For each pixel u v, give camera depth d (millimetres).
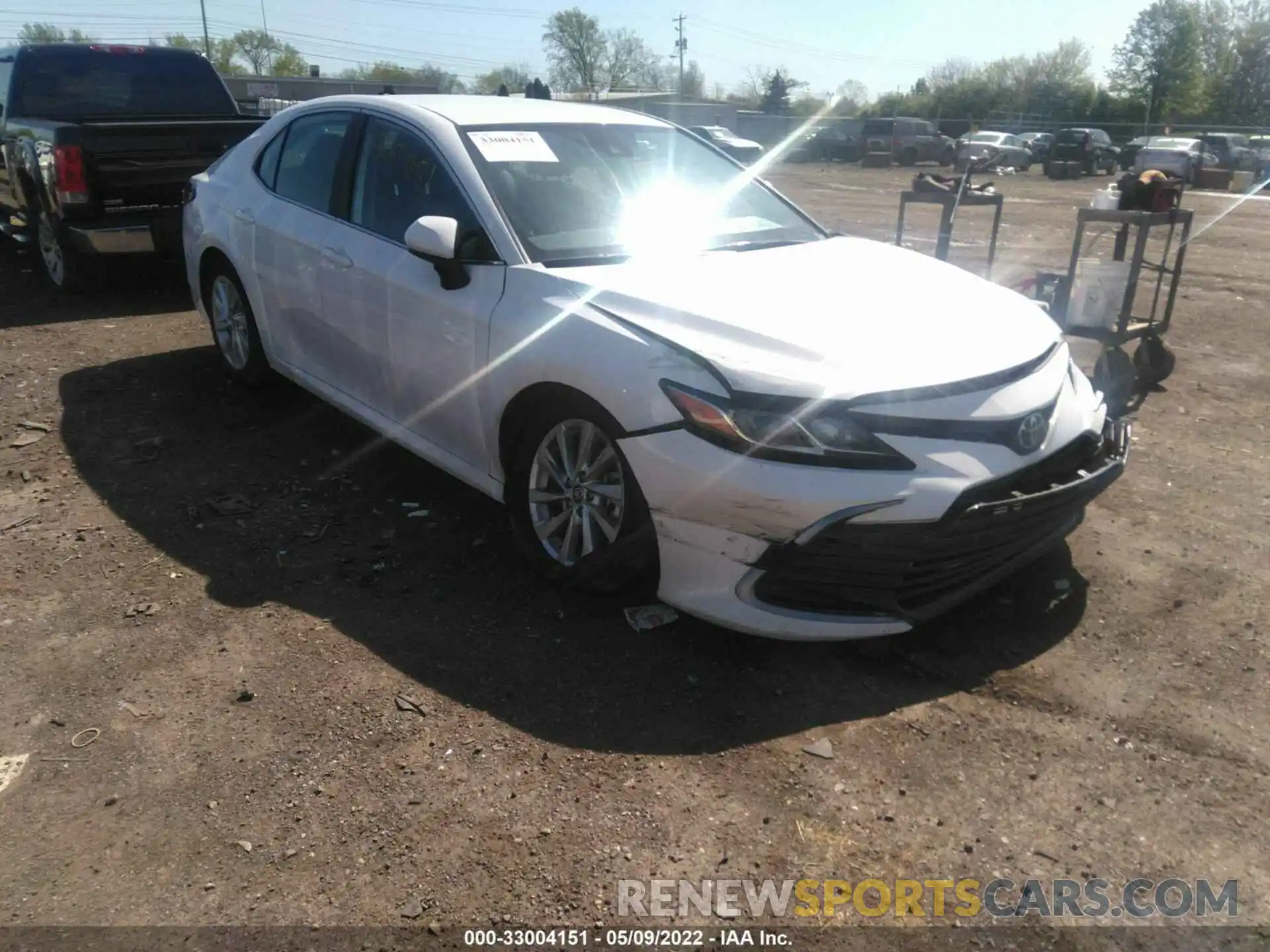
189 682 3119
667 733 2916
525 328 3486
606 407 3209
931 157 40125
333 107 4742
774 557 2992
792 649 3338
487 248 3762
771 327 3186
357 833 2531
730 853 2490
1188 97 67625
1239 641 3438
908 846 2529
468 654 3273
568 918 2295
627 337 3227
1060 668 3271
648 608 3539
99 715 2969
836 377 2986
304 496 4410
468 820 2574
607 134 4496
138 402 5520
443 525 4160
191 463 4742
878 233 14375
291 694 3062
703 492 3008
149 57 9055
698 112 54125
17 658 3234
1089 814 2641
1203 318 8539
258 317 5102
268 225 4852
